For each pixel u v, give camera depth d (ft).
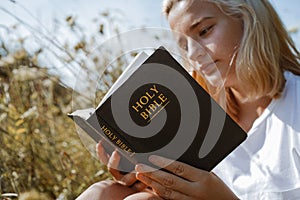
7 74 9.64
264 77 6.06
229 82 6.23
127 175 5.33
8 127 9.04
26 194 7.86
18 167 8.73
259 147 6.19
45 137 9.27
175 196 5.05
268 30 6.17
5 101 9.27
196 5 5.89
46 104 9.71
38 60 9.51
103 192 5.34
